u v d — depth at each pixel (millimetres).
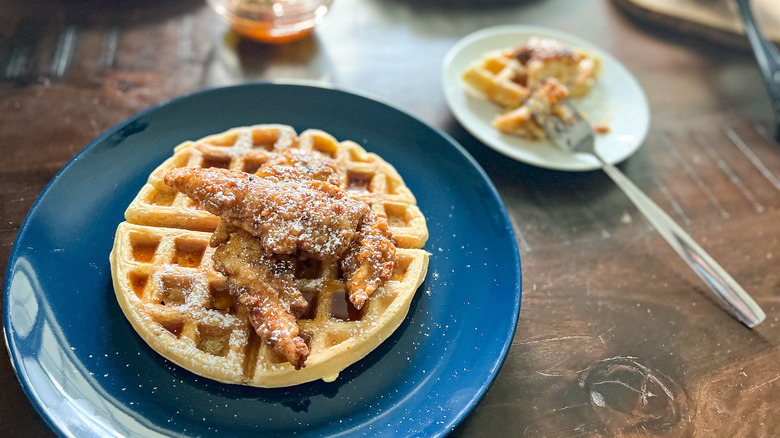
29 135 444
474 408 338
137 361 331
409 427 327
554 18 637
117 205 388
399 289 363
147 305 336
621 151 493
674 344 405
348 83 535
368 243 353
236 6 538
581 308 414
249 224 332
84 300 347
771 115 568
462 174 434
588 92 542
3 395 335
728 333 414
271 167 362
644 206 454
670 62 610
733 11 634
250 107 448
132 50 521
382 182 409
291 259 349
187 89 504
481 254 402
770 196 500
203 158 396
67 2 544
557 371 382
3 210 401
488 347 358
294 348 313
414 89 540
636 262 445
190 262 366
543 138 496
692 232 468
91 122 463
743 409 380
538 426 360
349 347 340
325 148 426
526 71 535
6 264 376
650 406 374
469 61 551
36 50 502
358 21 594
